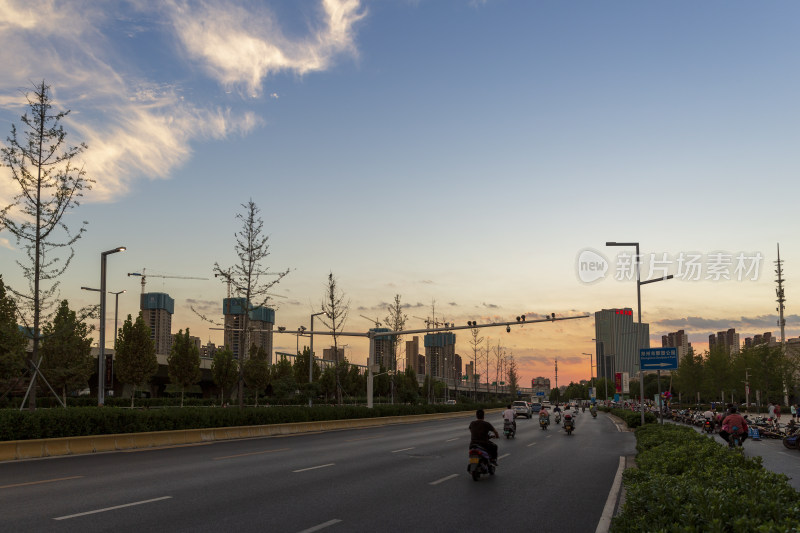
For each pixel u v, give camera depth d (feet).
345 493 41.65
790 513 18.31
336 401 249.75
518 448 83.87
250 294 120.67
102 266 108.99
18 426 61.57
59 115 80.94
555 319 121.70
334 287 170.91
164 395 276.62
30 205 78.54
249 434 98.58
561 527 31.91
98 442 69.36
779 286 280.72
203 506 35.53
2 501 36.37
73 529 28.96
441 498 40.40
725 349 275.18
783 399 281.74
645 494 22.81
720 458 35.01
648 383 456.45
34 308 77.87
